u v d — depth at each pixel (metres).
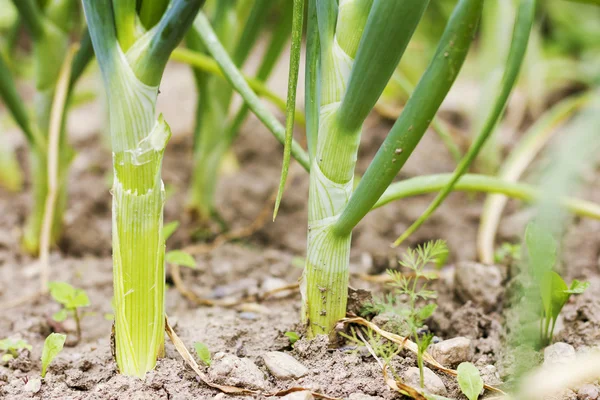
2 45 1.10
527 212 1.01
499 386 0.73
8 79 0.88
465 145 1.26
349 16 0.70
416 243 1.00
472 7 0.65
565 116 1.03
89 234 0.98
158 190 0.70
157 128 0.70
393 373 0.72
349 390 0.72
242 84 0.76
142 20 0.69
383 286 0.84
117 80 0.69
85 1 0.69
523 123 1.41
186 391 0.71
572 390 0.72
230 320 0.80
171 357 0.75
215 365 0.72
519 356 0.70
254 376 0.72
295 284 0.84
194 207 0.98
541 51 1.57
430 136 1.32
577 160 0.67
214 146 0.97
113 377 0.72
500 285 0.83
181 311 0.85
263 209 1.10
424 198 1.12
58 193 0.94
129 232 0.70
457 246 0.98
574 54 1.62
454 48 0.66
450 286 0.84
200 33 0.77
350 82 0.69
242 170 1.24
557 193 0.65
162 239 0.71
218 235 0.98
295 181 1.18
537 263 0.74
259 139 1.29
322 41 0.71
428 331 0.77
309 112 0.73
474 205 1.10
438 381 0.72
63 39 0.91
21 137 1.30
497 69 1.15
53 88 0.91
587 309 0.78
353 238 1.00
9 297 0.88
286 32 0.92
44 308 0.85
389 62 0.67
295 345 0.74
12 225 1.00
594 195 1.05
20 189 1.13
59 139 0.93
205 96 0.95
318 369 0.73
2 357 0.78
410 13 0.66
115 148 0.70
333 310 0.74
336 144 0.71
